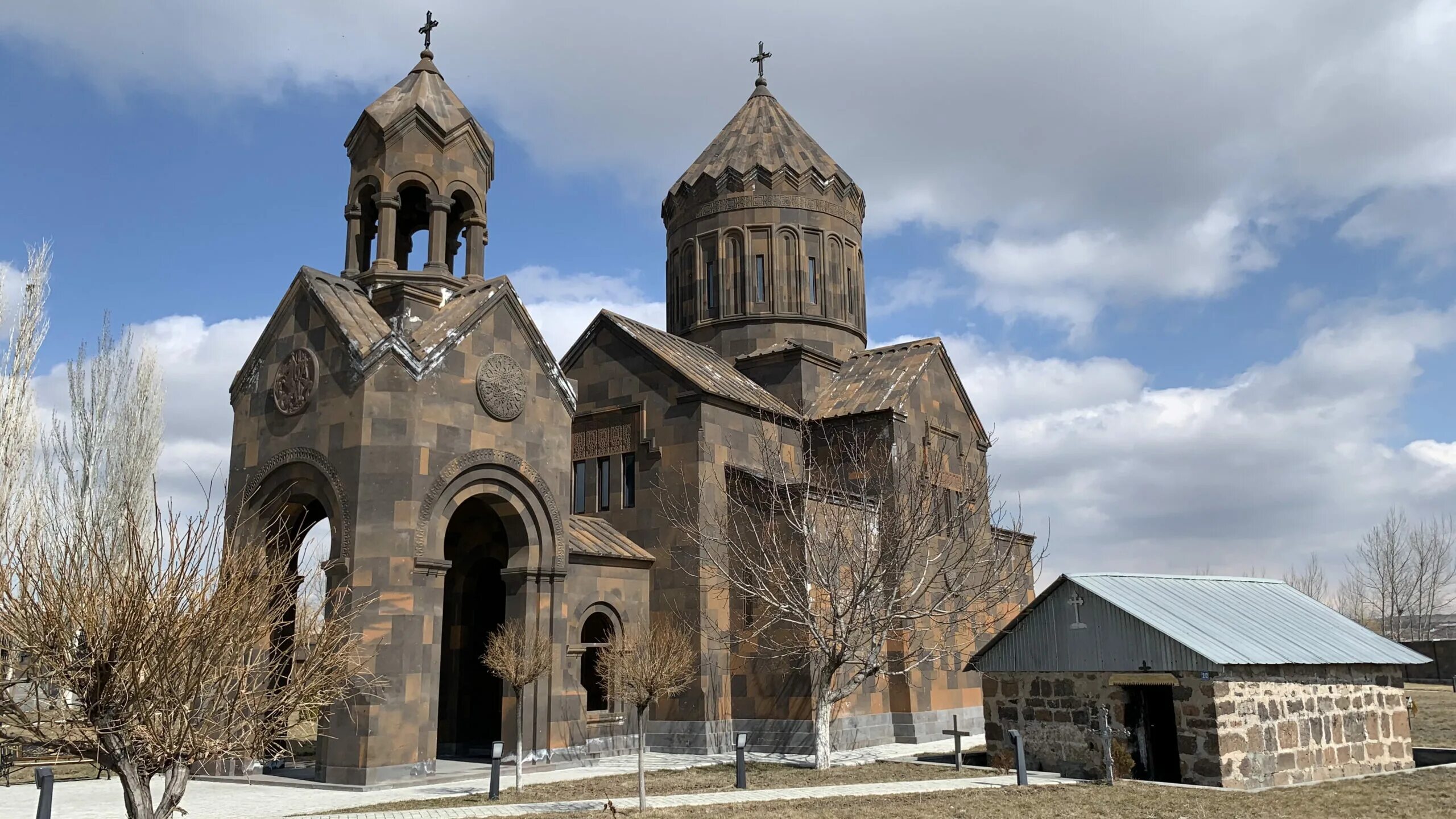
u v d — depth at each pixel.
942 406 32.91
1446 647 48.56
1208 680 18.92
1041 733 21.56
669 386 28.88
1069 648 21.23
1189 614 21.02
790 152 36.28
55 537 11.05
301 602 19.28
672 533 27.80
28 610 9.80
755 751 25.98
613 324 30.44
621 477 29.59
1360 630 23.53
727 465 28.31
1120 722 20.31
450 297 25.02
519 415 24.23
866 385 32.00
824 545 24.34
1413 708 24.33
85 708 9.84
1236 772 18.75
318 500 22.41
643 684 18.38
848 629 22.41
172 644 9.84
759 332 34.59
